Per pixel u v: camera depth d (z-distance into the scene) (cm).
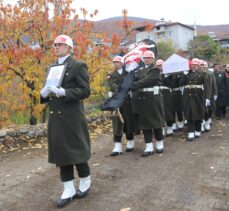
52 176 666
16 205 545
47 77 518
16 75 1098
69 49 525
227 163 687
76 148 514
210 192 551
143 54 768
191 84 909
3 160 785
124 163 717
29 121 1217
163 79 962
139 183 602
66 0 1134
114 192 568
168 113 967
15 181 647
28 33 1120
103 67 1156
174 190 564
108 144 900
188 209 495
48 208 526
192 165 684
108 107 724
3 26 1091
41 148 873
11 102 1125
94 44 1159
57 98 512
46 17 1118
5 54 1028
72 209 514
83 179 551
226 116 1333
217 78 1285
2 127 1055
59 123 508
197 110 904
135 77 761
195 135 939
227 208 495
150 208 504
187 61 943
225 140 891
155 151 798
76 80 508
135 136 967
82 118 524
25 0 1123
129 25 1192
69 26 1147
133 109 761
